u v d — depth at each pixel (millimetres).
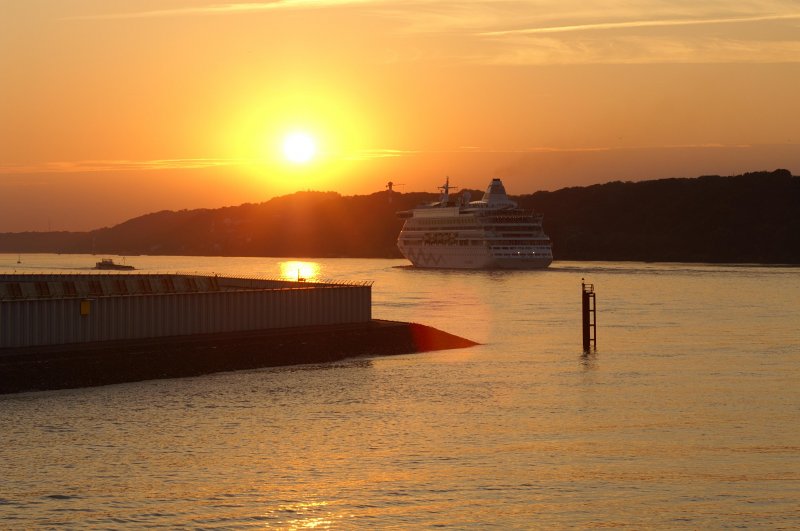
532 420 88812
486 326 178750
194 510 62594
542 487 67938
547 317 199375
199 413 89125
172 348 110562
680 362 127312
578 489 67562
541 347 143375
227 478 69062
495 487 67875
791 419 89750
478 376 113188
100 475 69250
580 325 181125
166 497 64875
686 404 96750
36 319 104000
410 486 67938
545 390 104375
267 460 73750
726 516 62438
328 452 76375
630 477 70438
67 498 64375
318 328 131500
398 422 87250
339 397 98438
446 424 86688
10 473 69250
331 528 60062
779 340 155000
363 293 141125
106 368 102500
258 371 112875
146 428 82750
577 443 80062
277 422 86312
